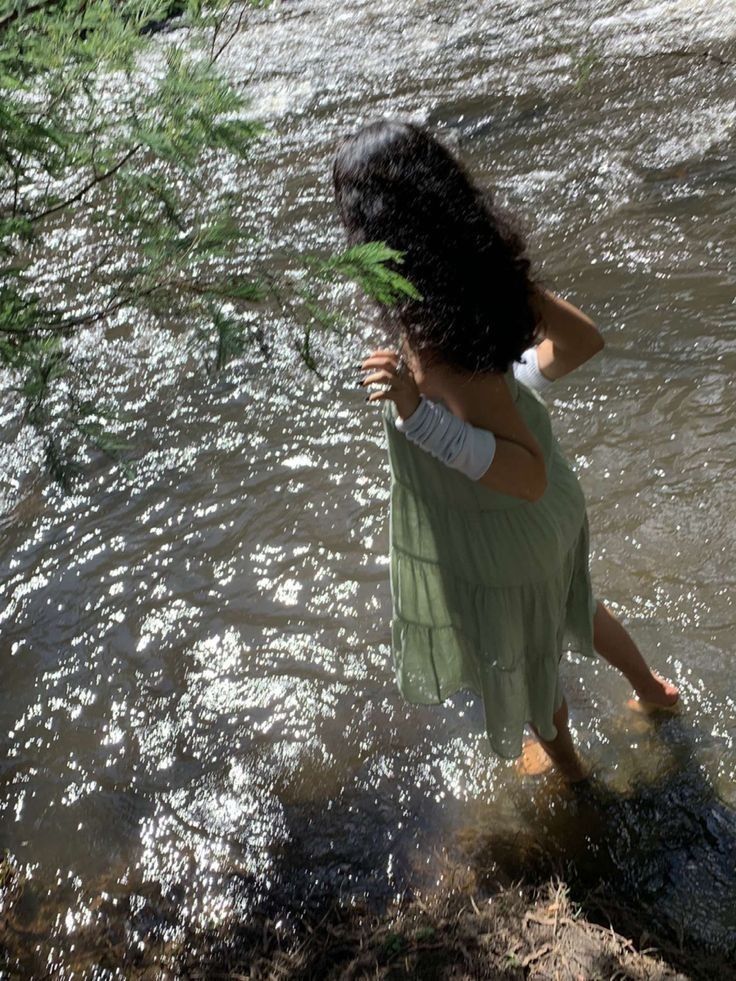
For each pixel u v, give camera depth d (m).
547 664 2.62
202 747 3.21
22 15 1.59
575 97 7.07
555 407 4.27
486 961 2.54
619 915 2.62
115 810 3.07
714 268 4.93
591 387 4.34
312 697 3.31
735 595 3.36
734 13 7.91
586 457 4.00
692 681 3.14
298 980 2.58
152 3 1.65
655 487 3.80
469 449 2.14
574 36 8.24
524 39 8.41
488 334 2.08
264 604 3.65
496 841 2.84
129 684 3.44
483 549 2.45
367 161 2.06
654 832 2.79
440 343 2.09
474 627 2.59
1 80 1.53
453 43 8.62
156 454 4.38
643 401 4.21
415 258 2.04
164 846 2.96
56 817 3.07
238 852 2.92
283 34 9.48
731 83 6.78
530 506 2.40
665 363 4.39
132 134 1.64
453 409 2.21
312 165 6.68
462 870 2.78
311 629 3.54
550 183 5.98
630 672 2.94
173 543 3.95
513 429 2.20
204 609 3.67
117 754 3.23
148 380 4.80
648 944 2.54
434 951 2.58
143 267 1.76
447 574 2.56
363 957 2.60
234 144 1.69
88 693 3.43
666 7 8.36
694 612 3.34
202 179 6.57
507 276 2.10
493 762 3.04
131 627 3.63
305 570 3.76
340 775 3.08
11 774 3.21
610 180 5.89
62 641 3.63
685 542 3.57
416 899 2.73
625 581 3.48
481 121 7.00
